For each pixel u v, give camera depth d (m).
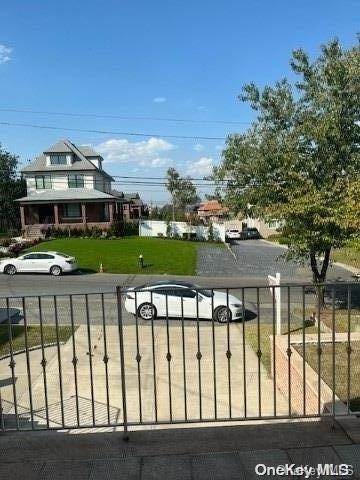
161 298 13.23
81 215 41.47
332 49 13.11
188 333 11.68
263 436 3.40
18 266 23.09
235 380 8.34
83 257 27.39
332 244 12.43
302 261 14.23
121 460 3.12
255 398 7.50
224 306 12.82
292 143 13.12
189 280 21.56
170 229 40.19
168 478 2.91
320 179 13.02
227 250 32.72
